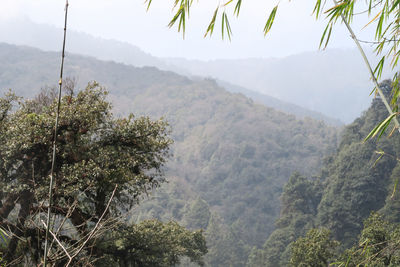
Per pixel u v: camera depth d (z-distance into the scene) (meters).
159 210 118.31
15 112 14.01
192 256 25.16
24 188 11.02
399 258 16.48
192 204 116.62
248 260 86.56
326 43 2.97
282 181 170.75
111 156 13.95
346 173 73.56
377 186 69.56
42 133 12.68
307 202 84.31
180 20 3.02
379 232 22.03
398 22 3.00
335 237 69.88
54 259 2.97
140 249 17.80
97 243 12.95
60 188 11.41
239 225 123.75
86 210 12.62
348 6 2.80
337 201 70.12
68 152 13.23
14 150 12.17
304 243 29.20
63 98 14.17
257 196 157.62
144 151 15.45
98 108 14.05
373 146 73.94
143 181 14.40
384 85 49.84
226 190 163.62
